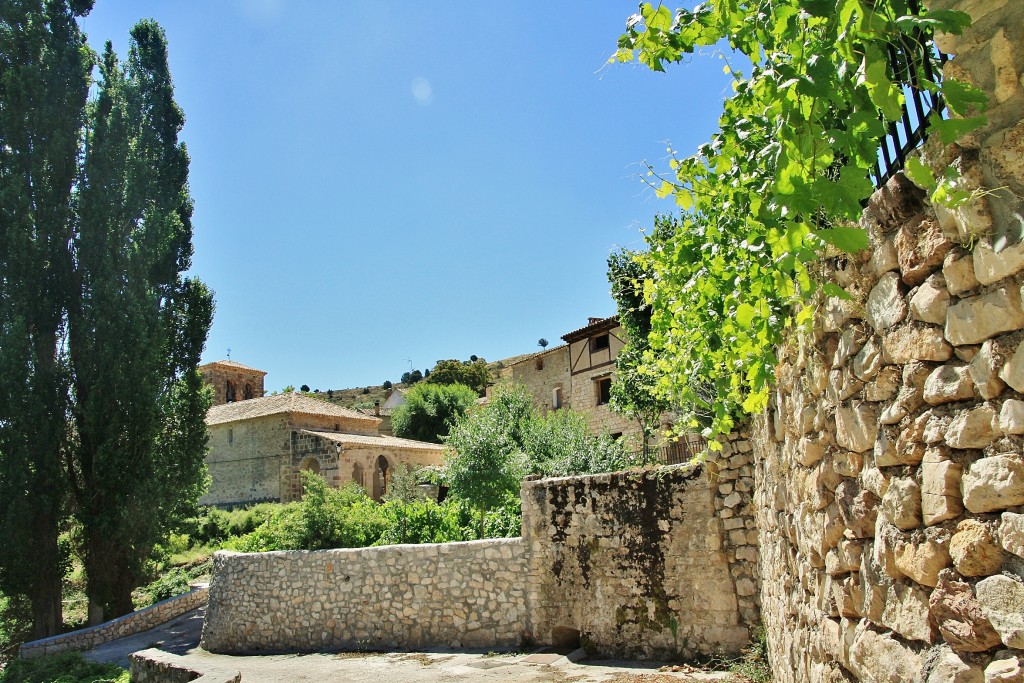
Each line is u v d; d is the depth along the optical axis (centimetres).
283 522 1656
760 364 434
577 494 1088
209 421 3781
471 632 1202
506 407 2178
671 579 961
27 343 1828
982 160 195
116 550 1878
